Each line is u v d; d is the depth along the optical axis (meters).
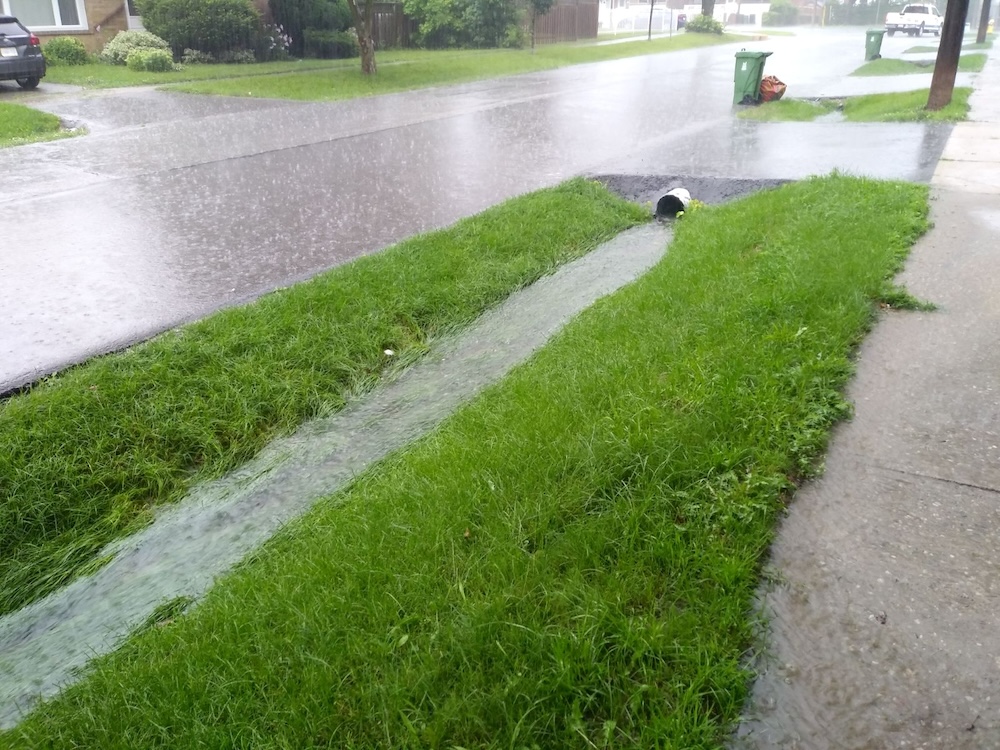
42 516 4.11
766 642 2.60
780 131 13.44
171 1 22.95
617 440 3.53
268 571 3.30
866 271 5.46
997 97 15.22
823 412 3.83
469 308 6.25
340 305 5.91
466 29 31.02
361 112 16.19
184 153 12.23
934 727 2.31
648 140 13.08
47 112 15.34
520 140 13.31
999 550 2.99
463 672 2.48
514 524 3.13
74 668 3.21
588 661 2.46
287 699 2.47
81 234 8.12
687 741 2.23
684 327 4.84
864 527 3.12
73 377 4.86
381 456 4.45
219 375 5.05
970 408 3.94
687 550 2.92
